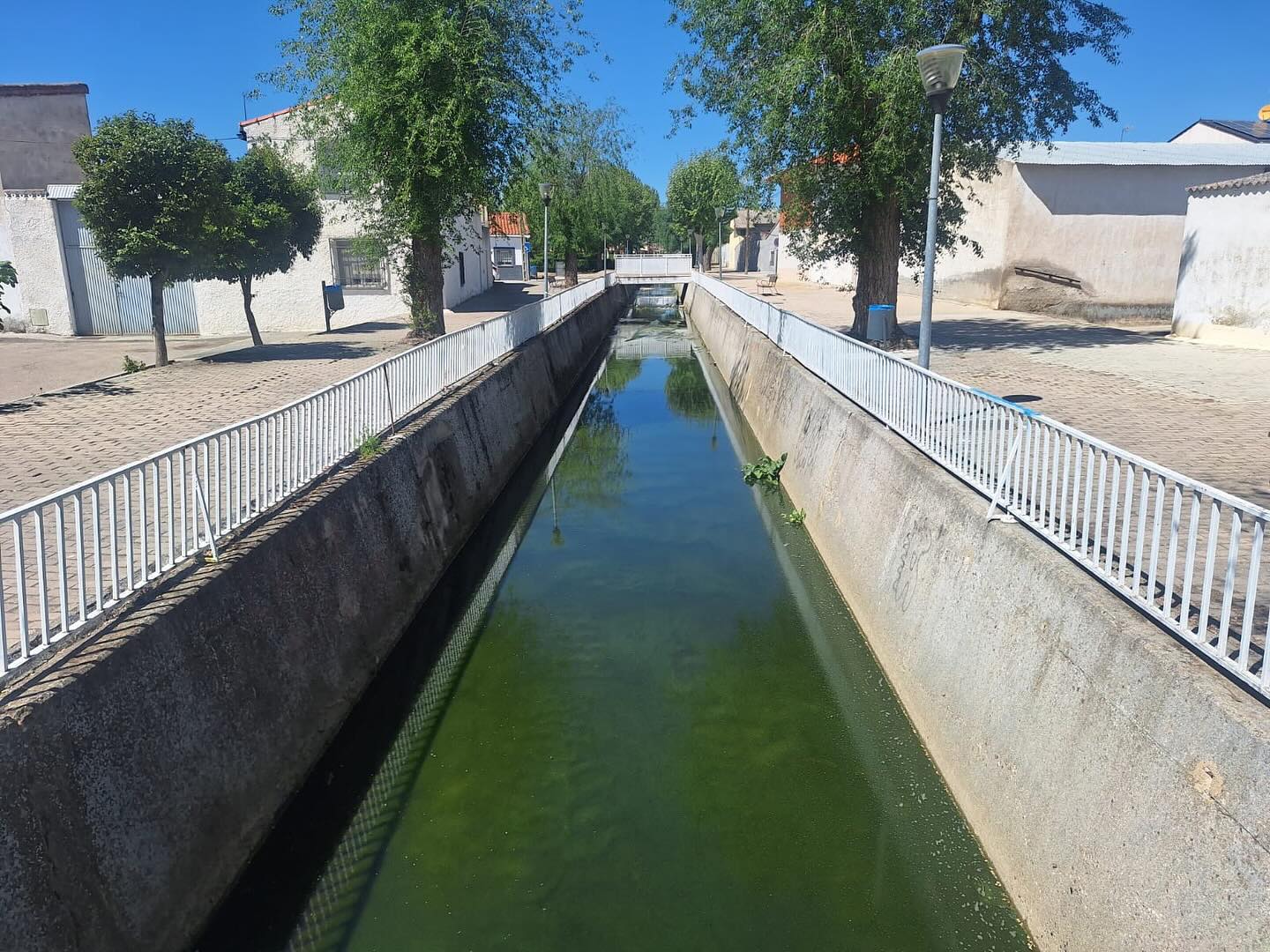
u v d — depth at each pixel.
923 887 4.68
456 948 4.32
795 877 4.81
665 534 10.53
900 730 6.11
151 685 4.16
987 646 5.02
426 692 6.88
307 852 4.96
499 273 51.94
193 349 18.12
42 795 3.40
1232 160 20.55
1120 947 3.38
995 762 4.68
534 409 15.53
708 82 13.73
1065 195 20.28
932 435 6.84
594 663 7.33
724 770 5.82
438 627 7.93
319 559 6.29
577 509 11.59
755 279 42.41
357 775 5.73
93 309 22.58
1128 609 3.99
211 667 4.69
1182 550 5.17
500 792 5.59
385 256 16.50
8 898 3.15
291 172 18.05
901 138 11.83
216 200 13.59
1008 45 12.42
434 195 13.76
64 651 3.97
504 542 10.29
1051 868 3.97
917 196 12.73
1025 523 5.11
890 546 7.17
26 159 22.66
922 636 6.06
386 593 7.42
